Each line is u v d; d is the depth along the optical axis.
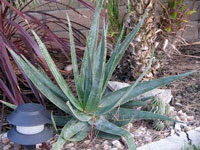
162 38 1.49
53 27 1.90
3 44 0.92
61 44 1.12
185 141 0.94
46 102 1.15
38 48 0.93
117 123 0.93
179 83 1.41
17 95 0.88
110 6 1.47
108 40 1.57
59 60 1.70
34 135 0.69
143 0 1.27
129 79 1.39
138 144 0.91
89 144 0.89
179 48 2.02
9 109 1.08
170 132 0.99
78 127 0.87
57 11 1.87
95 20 0.91
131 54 1.34
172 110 1.13
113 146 0.90
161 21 1.51
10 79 0.90
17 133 0.70
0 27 1.04
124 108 0.98
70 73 1.46
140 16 1.29
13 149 0.86
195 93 1.30
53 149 0.75
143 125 1.05
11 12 1.27
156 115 0.89
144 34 1.29
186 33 2.25
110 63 0.91
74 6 1.88
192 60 1.77
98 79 0.81
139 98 1.15
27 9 1.81
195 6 2.21
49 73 1.02
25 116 0.68
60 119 0.93
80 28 1.93
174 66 1.65
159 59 1.42
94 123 0.88
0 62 0.98
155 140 0.94
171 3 1.52
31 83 0.94
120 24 1.53
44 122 0.70
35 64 1.01
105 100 0.95
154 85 0.93
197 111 1.14
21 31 0.97
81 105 0.89
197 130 0.99
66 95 0.83
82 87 0.92
